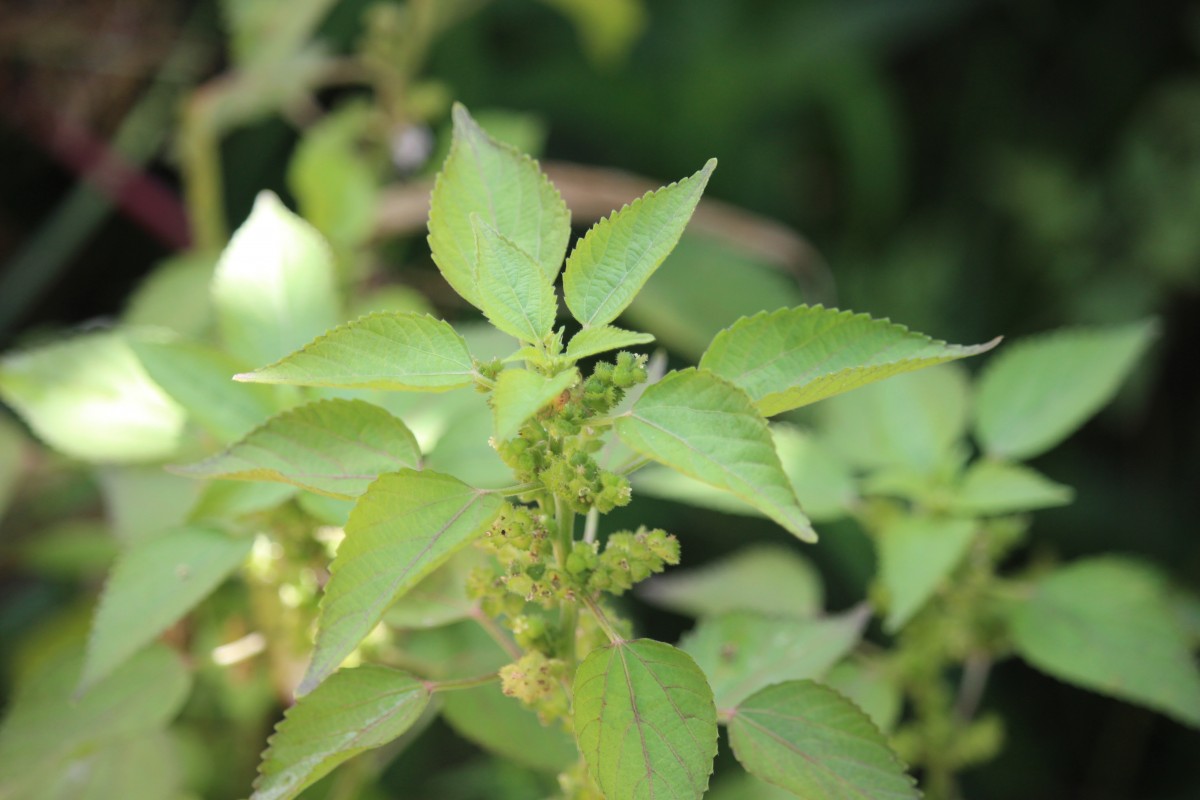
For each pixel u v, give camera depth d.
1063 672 0.58
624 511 0.94
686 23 1.17
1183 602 0.64
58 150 0.93
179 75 0.94
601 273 0.48
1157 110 1.17
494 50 1.14
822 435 0.63
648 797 0.47
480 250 0.48
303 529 0.56
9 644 0.78
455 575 0.54
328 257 0.56
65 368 0.57
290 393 0.55
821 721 0.50
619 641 0.48
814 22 1.16
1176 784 1.03
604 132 1.15
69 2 0.91
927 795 0.61
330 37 1.05
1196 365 1.16
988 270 1.21
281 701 0.63
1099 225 1.17
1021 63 1.26
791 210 1.18
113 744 0.56
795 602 0.61
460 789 0.73
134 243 1.04
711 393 0.46
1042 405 0.61
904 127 1.26
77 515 0.76
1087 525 1.08
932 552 0.57
